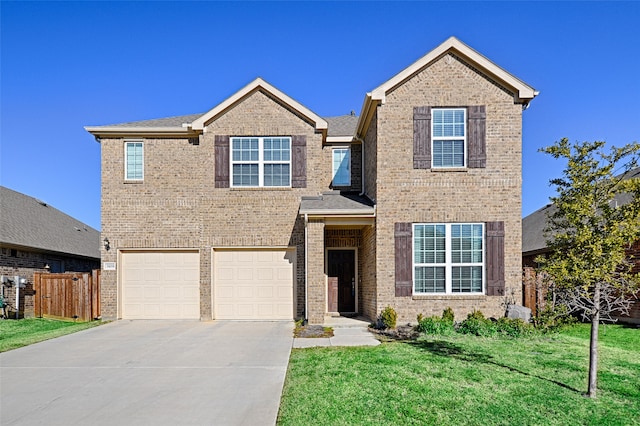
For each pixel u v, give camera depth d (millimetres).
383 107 13570
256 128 15445
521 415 5871
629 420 5707
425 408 6129
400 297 13266
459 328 12109
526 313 12406
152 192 15430
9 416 6176
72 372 8438
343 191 16469
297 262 15266
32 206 23594
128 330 13219
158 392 7152
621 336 11867
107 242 15344
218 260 15398
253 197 15344
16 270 17812
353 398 6531
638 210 6348
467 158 13500
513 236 13367
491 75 13570
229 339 11594
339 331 12586
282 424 5668
